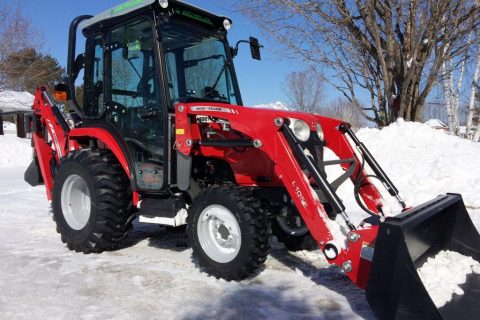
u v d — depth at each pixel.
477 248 3.34
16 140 17.91
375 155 8.01
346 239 2.91
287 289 3.29
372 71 10.51
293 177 3.16
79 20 4.81
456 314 2.50
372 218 3.33
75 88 4.86
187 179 3.72
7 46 21.14
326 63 10.45
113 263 3.94
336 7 9.85
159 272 3.68
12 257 4.12
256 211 3.36
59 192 4.48
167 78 3.91
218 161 4.02
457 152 7.30
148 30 4.02
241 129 3.41
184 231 5.24
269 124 3.28
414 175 6.93
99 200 4.13
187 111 3.69
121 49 4.26
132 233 5.17
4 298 3.13
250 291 3.24
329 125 3.86
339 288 3.30
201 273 3.65
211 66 4.43
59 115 5.30
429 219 2.90
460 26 9.38
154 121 4.00
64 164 4.45
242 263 3.32
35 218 5.98
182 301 3.07
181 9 4.09
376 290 2.49
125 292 3.24
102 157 4.29
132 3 4.06
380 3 9.50
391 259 2.44
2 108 28.69
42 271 3.71
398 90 10.11
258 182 3.80
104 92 4.40
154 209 3.94
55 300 3.10
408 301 2.38
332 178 6.44
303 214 3.10
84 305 3.01
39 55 23.12
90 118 4.61
